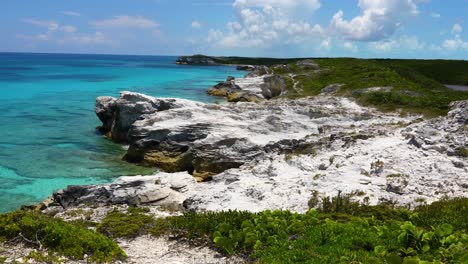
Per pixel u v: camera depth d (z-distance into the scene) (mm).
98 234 14547
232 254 13344
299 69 100438
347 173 23812
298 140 33844
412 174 22984
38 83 98312
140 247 14625
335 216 15609
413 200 19234
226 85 84938
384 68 91500
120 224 16422
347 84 70250
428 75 113500
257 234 13656
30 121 53156
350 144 30875
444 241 11656
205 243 14469
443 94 59188
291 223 14406
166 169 36125
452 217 15195
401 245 11773
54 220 15484
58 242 13750
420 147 27500
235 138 35500
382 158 25750
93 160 37875
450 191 20297
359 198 20016
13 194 28734
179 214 19250
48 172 33750
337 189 21625
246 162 33250
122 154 40219
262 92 76750
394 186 20828
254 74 99062
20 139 43844
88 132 48688
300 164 27641
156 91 88062
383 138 31672
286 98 68188
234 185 24672
